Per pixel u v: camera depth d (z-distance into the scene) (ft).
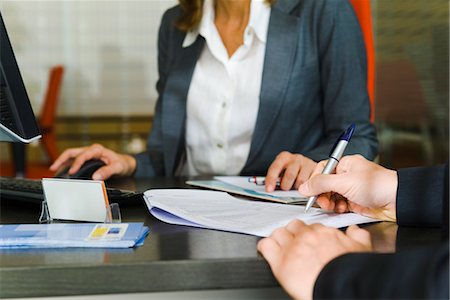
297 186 4.55
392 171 3.50
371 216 3.48
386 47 14.44
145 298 2.79
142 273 2.58
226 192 4.51
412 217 3.24
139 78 20.86
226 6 6.39
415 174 3.34
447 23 12.57
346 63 6.00
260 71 6.26
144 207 3.99
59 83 16.74
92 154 5.65
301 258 2.50
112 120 20.88
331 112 6.03
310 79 6.15
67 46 20.66
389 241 2.96
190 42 6.54
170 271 2.60
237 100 6.30
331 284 2.26
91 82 20.76
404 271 2.07
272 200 4.04
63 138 20.76
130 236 2.90
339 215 3.47
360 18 6.29
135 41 20.76
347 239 2.65
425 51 13.34
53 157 16.71
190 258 2.64
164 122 6.49
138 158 6.18
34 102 20.66
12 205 4.15
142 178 5.74
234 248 2.82
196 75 6.48
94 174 5.44
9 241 2.85
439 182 3.26
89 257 2.68
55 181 3.48
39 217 3.71
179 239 3.01
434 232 3.15
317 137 6.27
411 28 13.71
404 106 14.08
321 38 6.11
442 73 12.82
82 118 20.79
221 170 6.48
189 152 6.65
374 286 2.13
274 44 6.14
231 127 6.31
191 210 3.59
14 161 14.46
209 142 6.45
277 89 6.07
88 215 3.44
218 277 2.62
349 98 5.96
